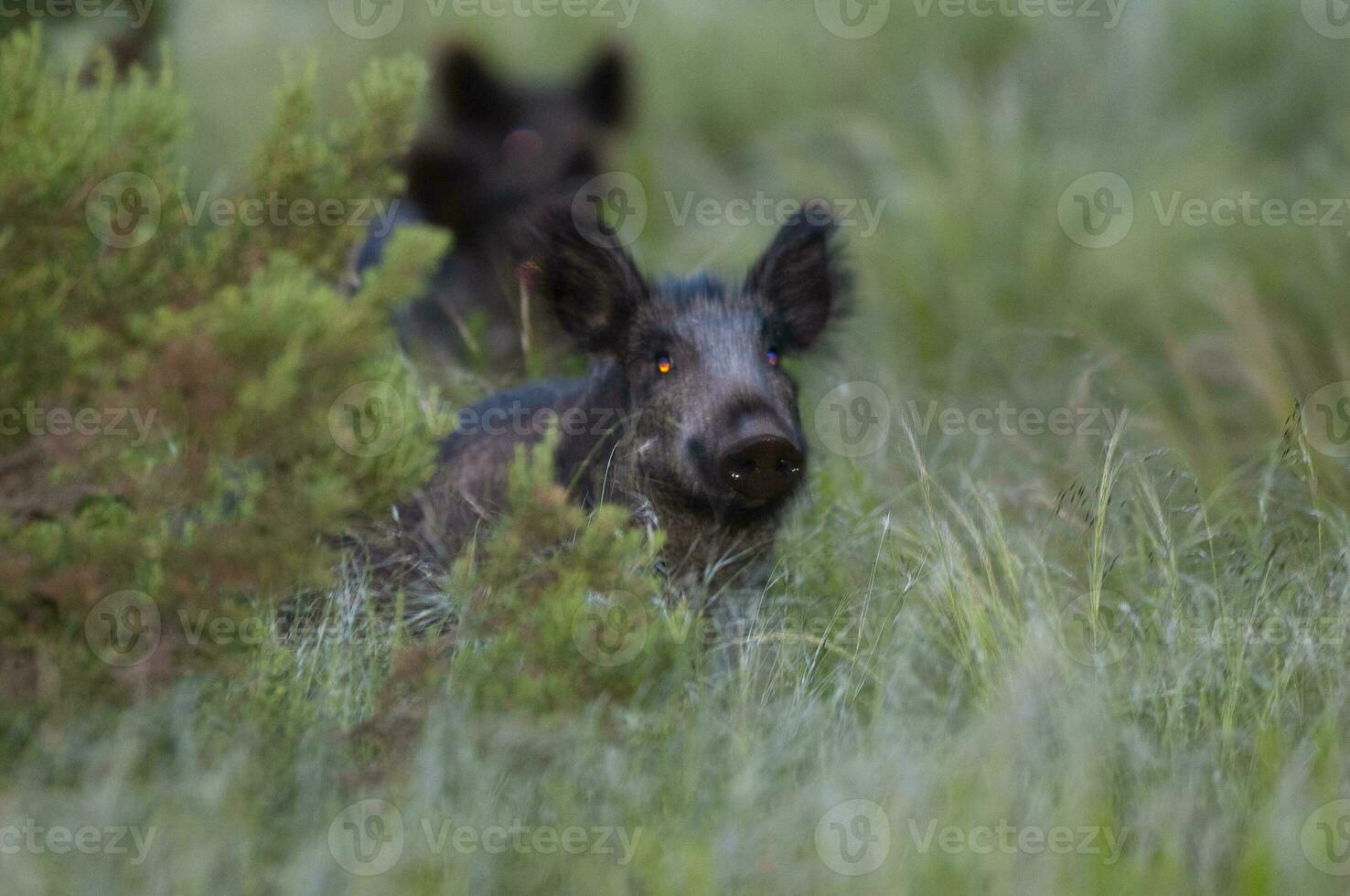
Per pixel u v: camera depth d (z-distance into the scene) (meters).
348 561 14.36
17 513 10.73
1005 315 25.61
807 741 11.68
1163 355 23.98
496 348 21.36
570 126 24.16
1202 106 31.17
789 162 29.94
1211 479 18.89
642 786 10.88
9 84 10.21
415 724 11.11
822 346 16.77
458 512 14.98
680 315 14.89
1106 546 15.48
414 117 12.08
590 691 11.12
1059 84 32.28
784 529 15.98
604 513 11.45
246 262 11.17
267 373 9.97
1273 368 20.70
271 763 10.80
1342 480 17.61
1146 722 12.62
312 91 11.42
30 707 10.55
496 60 28.52
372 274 10.48
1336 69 32.12
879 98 33.97
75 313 10.62
